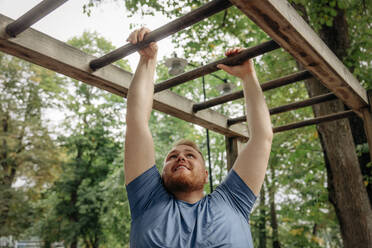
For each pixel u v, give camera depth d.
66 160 20.58
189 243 1.36
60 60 1.88
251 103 1.87
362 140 5.41
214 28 7.57
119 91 2.25
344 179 4.79
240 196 1.61
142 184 1.56
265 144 1.74
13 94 17.84
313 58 1.78
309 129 8.80
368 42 5.00
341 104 5.02
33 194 18.41
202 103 2.73
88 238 19.88
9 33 1.68
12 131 17.67
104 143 20.16
